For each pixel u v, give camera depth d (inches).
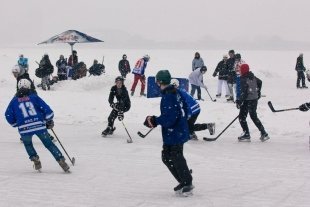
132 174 332.5
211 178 318.7
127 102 459.8
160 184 304.8
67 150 418.9
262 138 446.3
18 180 316.5
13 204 262.1
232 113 573.0
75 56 956.0
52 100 666.2
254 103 441.4
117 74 1339.8
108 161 374.3
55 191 288.7
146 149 419.8
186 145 431.8
